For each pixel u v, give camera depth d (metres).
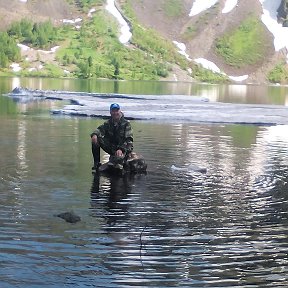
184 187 10.44
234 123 25.06
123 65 127.25
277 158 14.45
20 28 132.38
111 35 140.50
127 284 5.96
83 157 13.15
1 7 150.00
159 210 8.73
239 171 12.33
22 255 6.60
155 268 6.39
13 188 9.80
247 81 148.38
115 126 11.74
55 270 6.23
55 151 13.93
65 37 134.50
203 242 7.29
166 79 129.25
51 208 8.59
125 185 10.40
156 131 20.12
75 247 6.92
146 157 13.70
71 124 21.12
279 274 6.32
